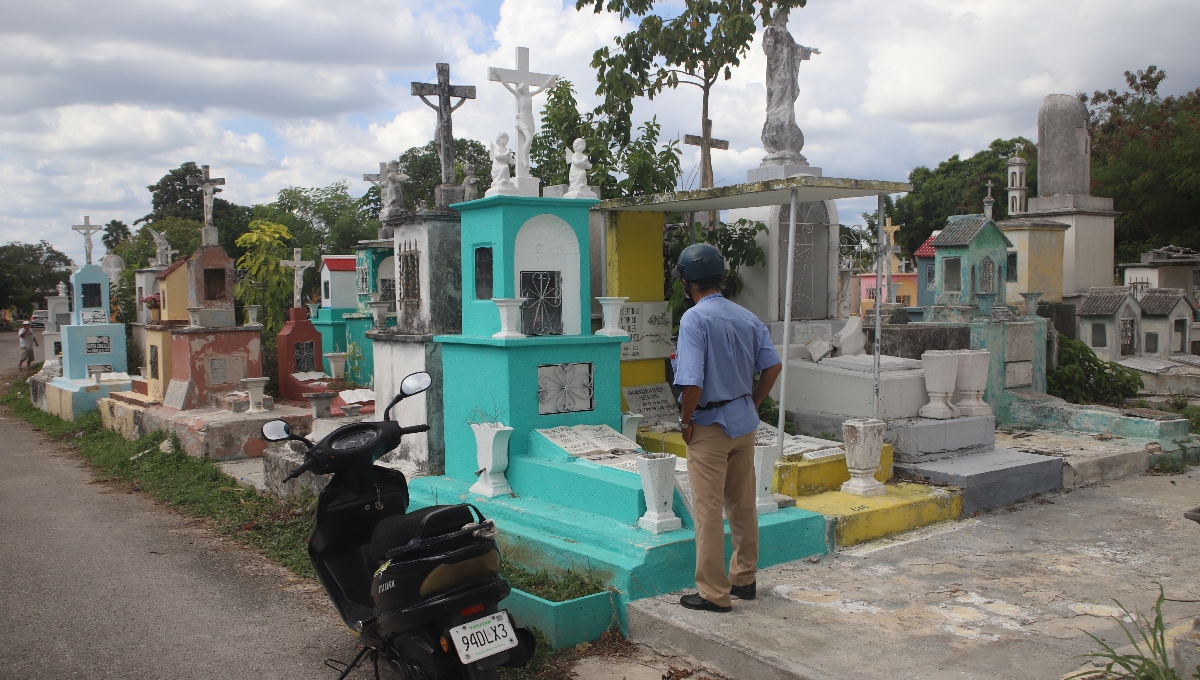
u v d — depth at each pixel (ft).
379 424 16.75
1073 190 56.70
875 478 23.97
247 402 39.14
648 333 30.60
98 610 18.58
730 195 24.63
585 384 23.56
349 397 37.45
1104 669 13.19
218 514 27.43
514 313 22.27
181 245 121.70
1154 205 85.51
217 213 132.57
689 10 37.65
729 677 14.51
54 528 26.11
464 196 27.07
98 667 15.51
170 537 24.95
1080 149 56.65
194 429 36.42
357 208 122.93
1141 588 17.78
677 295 30.94
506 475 22.39
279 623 17.76
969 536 21.80
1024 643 14.79
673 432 27.14
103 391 52.11
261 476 32.40
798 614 16.16
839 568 19.19
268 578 20.90
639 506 18.62
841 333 31.81
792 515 20.15
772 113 34.78
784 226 33.50
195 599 19.30
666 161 36.68
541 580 17.95
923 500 22.67
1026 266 48.83
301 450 28.86
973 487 23.82
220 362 41.88
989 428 27.76
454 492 23.04
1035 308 38.58
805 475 22.99
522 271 23.41
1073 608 16.58
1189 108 84.84
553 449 21.66
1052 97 57.26
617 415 24.11
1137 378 40.88
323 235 122.11
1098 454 28.40
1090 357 40.91
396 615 12.87
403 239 27.50
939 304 38.17
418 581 12.72
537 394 22.65
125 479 34.22
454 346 24.47
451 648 12.51
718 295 16.78
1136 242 91.56
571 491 20.33
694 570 17.69
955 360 27.27
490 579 13.32
